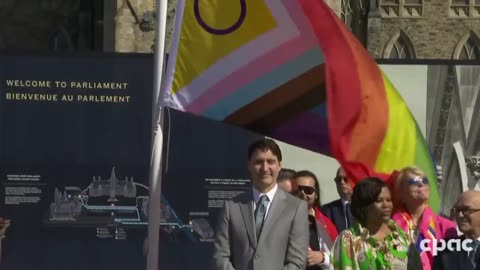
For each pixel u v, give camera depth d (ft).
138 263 150.30
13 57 147.64
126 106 148.97
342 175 126.21
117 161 149.38
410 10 475.31
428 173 110.01
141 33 411.95
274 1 104.58
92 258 150.20
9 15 469.16
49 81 148.25
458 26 476.54
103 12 442.91
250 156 102.89
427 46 474.90
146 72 148.77
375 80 106.22
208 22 104.17
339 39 105.40
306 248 102.06
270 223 101.65
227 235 102.42
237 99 105.09
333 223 125.80
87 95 148.66
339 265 94.73
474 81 149.07
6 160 148.36
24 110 148.15
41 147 148.77
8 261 149.07
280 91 106.01
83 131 148.97
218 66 104.63
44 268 149.48
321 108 107.24
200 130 149.79
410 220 107.96
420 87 149.07
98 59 148.36
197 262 150.20
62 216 149.28
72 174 149.28
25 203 149.18
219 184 149.79
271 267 100.89
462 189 149.48
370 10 464.65
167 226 149.79
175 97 104.12
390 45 476.54
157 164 104.17
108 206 149.89
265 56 105.29
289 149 149.69
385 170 107.65
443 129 149.38
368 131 106.32
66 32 467.93
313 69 106.11
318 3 104.99
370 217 95.04
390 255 94.63
